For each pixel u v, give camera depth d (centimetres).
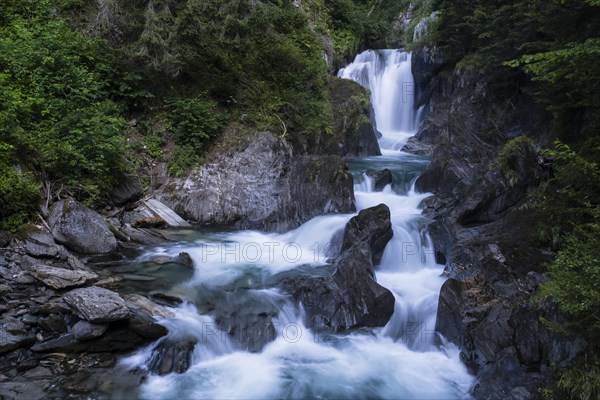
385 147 1891
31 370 608
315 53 1867
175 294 788
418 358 744
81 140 987
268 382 668
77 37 1171
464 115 1719
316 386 666
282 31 1845
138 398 606
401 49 2286
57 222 859
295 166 1252
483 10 1675
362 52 2384
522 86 1652
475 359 709
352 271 844
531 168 1130
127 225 1032
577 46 709
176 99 1275
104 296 683
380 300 808
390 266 1002
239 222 1180
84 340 644
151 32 1126
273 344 748
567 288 569
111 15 1204
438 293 859
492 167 1148
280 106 1488
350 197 1178
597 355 593
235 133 1312
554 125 1305
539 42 1306
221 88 1385
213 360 699
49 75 1054
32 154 909
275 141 1301
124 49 1186
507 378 644
